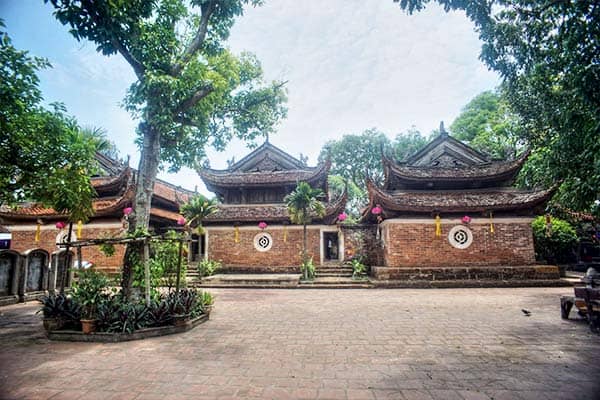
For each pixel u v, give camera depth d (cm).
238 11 916
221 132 1311
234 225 1905
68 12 680
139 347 580
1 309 988
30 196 836
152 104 802
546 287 1388
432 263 1511
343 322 770
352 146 3422
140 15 791
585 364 479
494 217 1540
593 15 516
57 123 771
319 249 1862
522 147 2095
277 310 932
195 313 769
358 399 371
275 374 448
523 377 432
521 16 606
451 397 374
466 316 826
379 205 1561
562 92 757
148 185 827
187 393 389
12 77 677
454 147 1839
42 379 437
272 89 1317
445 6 597
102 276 715
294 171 2077
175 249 915
